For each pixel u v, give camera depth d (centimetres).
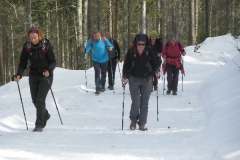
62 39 5997
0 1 4172
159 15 5503
